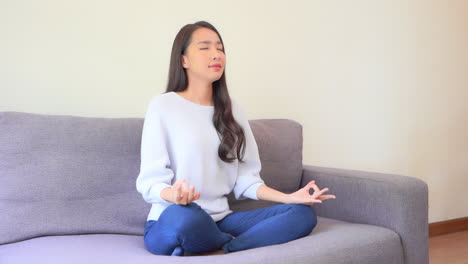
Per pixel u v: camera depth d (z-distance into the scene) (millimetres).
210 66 1649
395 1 3025
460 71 3404
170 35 2217
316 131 2707
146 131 1583
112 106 2084
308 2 2656
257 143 1973
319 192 1493
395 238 1601
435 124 3264
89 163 1642
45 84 1935
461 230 3389
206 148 1632
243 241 1399
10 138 1561
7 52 1856
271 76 2533
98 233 1641
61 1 1949
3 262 1309
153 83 2184
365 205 1751
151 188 1480
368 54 2914
